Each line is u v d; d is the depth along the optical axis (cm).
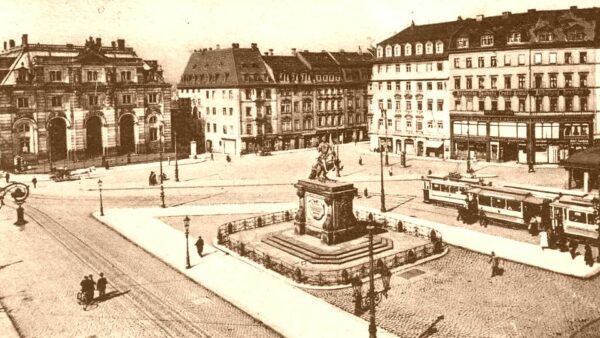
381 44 9250
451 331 2575
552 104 7256
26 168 8225
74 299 3078
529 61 7319
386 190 6222
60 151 9250
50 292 3192
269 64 10219
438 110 8462
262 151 9638
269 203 5653
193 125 10962
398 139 9156
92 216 5281
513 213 4466
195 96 10856
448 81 8206
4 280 3403
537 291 3061
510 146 7775
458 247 3944
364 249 3734
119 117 9412
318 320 2717
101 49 9506
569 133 7269
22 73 8475
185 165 8675
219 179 7256
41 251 4053
